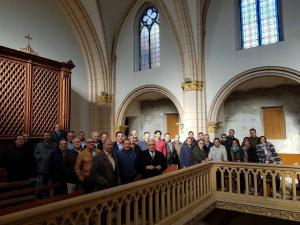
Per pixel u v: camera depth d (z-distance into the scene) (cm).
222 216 863
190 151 679
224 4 1097
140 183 359
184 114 1116
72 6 1144
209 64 1114
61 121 905
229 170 615
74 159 510
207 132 1093
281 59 956
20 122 786
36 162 627
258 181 711
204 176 592
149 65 1311
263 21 1030
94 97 1276
